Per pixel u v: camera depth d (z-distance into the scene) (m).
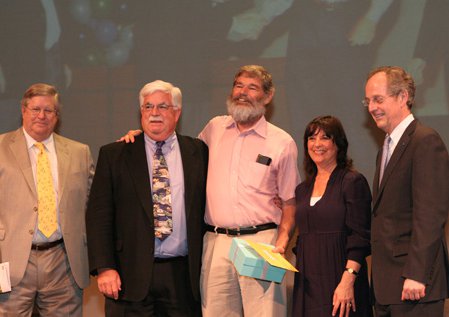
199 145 3.43
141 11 4.37
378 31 4.16
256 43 4.26
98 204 3.24
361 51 4.17
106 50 4.40
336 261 3.09
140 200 3.21
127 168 3.25
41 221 3.39
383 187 2.80
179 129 4.34
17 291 3.38
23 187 3.40
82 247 3.50
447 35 4.09
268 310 3.25
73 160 3.53
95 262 3.16
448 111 4.09
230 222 3.27
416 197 2.65
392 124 2.82
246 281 3.26
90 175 3.61
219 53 4.29
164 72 4.35
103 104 4.41
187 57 4.32
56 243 3.43
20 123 4.47
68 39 4.43
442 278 2.69
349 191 3.10
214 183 3.34
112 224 3.24
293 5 4.23
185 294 3.27
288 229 3.33
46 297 3.46
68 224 3.44
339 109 4.20
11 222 3.38
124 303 3.22
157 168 3.29
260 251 2.97
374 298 2.95
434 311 2.68
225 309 3.29
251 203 3.29
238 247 3.04
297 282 3.17
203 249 3.35
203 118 4.31
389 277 2.75
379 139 4.16
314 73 4.21
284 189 3.36
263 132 3.38
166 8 4.35
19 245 3.36
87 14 4.42
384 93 2.79
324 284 3.09
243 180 3.31
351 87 4.18
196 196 3.29
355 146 4.19
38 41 4.46
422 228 2.61
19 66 4.47
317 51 4.21
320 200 3.15
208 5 4.31
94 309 4.55
